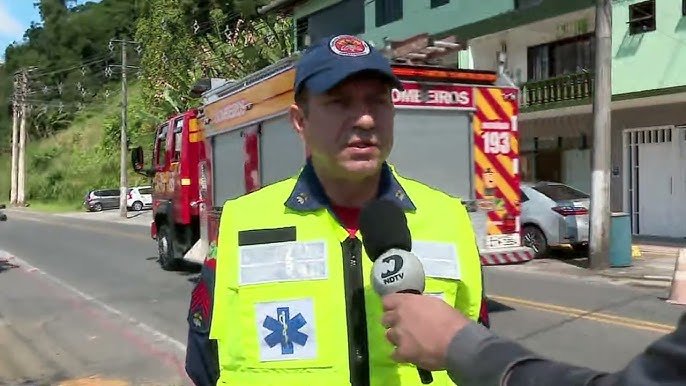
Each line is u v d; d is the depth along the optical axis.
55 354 7.05
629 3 16.50
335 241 1.86
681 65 15.48
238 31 34.94
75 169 56.81
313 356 1.79
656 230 17.28
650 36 16.08
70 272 13.45
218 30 36.12
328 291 1.82
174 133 11.90
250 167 8.47
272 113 7.77
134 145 42.12
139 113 41.91
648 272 11.65
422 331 1.36
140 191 42.38
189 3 39.00
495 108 8.01
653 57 16.05
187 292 10.52
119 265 14.22
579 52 18.72
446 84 7.71
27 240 21.31
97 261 15.13
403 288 1.52
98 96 68.75
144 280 11.91
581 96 17.58
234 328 1.85
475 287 1.93
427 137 7.64
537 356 1.24
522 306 8.82
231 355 1.85
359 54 1.78
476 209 7.87
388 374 1.78
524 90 19.23
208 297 1.98
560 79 18.20
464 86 7.82
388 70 1.79
